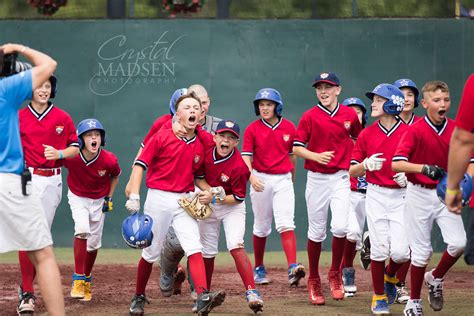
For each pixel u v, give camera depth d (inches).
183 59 1630.2
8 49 737.6
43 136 993.5
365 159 932.6
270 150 1216.8
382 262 939.3
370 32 1632.6
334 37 1631.4
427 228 890.1
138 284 940.6
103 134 1079.6
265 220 1227.9
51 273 745.6
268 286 1195.9
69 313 961.5
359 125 1104.2
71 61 1633.9
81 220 1061.8
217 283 1214.3
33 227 739.4
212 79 1628.9
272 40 1628.9
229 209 964.0
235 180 940.6
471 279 1248.2
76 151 1008.9
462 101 648.4
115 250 1608.0
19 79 732.0
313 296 1030.4
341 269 1142.3
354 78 1632.6
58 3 1689.2
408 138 882.1
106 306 1015.6
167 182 912.9
